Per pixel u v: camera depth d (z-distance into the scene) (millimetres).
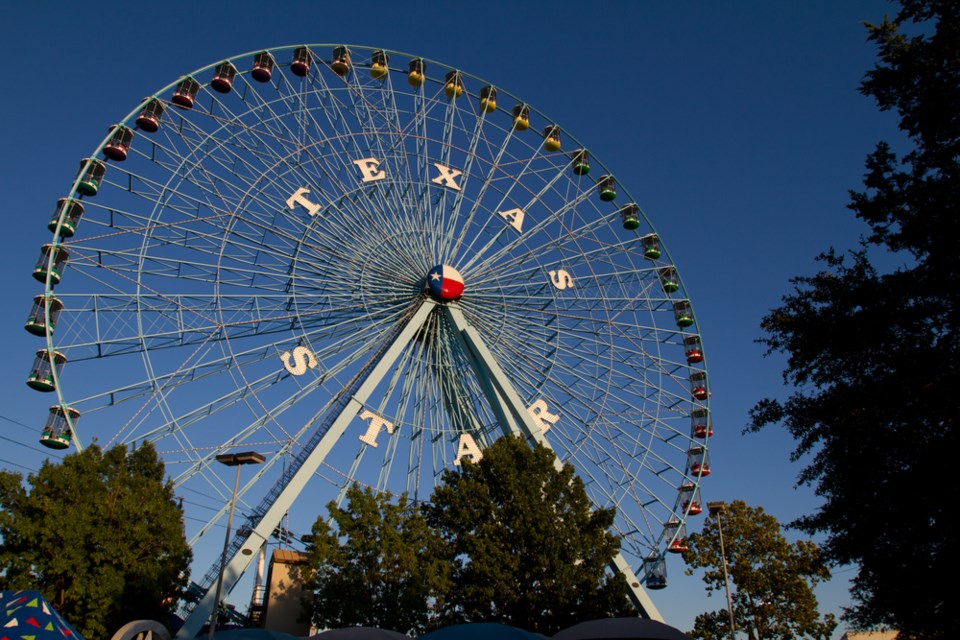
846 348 23594
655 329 54219
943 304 22250
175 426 40406
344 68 50031
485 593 35969
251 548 37125
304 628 46094
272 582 47281
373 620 36125
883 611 23641
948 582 20844
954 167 22234
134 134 43219
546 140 56500
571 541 37969
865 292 23312
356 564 37469
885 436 22547
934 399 21297
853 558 23812
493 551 37062
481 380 48781
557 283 52188
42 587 32938
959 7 22844
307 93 47969
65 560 32625
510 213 52125
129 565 34500
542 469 40594
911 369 21766
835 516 23922
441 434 47938
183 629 34500
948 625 21594
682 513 49406
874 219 23688
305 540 42188
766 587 47594
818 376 25188
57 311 39688
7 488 33812
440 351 49375
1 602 23859
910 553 22109
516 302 51500
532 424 45812
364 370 45500
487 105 54719
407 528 39094
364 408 42812
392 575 37062
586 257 53688
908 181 23000
